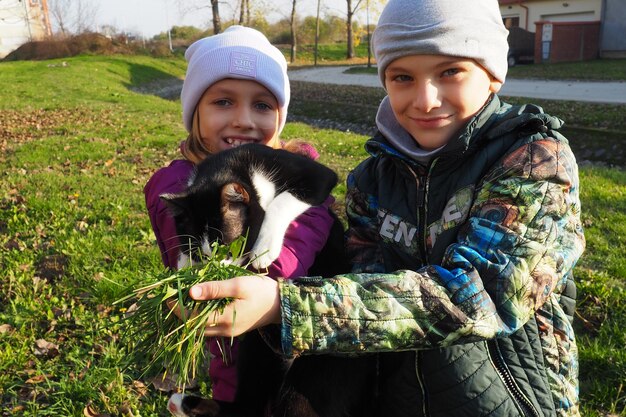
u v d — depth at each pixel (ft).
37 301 5.32
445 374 2.07
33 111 19.63
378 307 1.79
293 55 61.62
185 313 1.84
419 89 2.19
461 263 1.90
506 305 1.85
